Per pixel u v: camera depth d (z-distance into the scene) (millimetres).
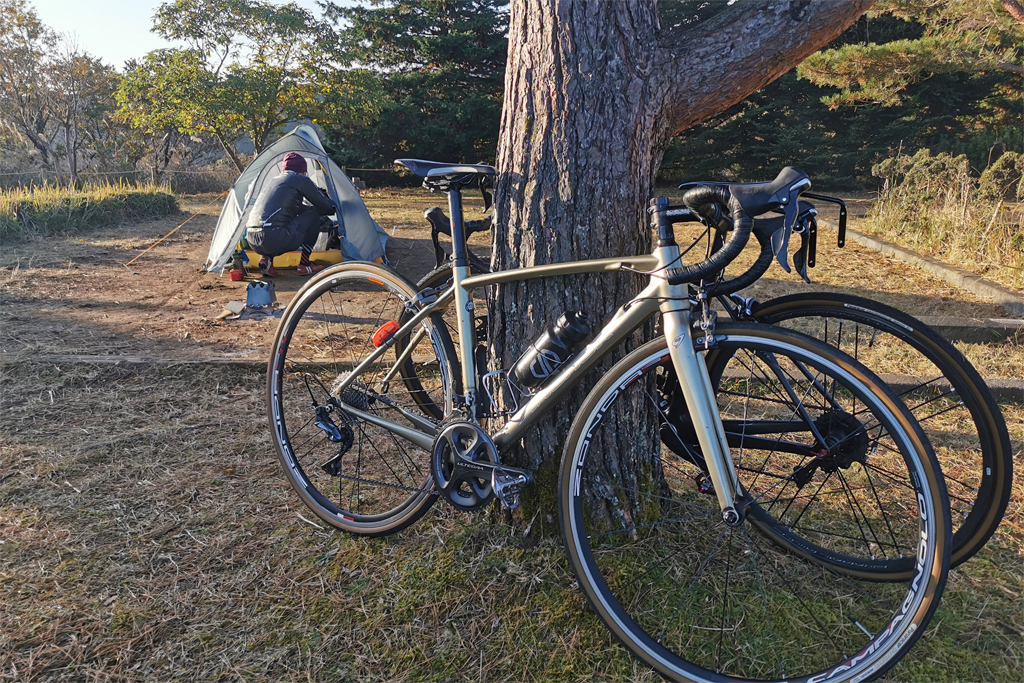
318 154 7062
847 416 1832
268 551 2146
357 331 4824
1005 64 11164
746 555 2039
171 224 11289
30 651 1748
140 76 16891
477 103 24578
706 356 1936
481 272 2180
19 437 2947
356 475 2619
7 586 1984
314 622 1844
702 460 1962
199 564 2086
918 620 1442
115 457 2771
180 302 5820
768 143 21516
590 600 1734
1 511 2367
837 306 1784
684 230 9500
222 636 1802
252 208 6906
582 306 1955
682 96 1919
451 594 1922
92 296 5977
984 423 1702
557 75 1880
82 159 21875
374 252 7234
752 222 1446
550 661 1708
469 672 1682
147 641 1783
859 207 14164
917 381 3443
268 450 2855
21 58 18719
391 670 1690
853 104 18109
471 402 1999
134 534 2236
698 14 20484
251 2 17328
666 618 1829
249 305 5445
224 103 17047
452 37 24562
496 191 2057
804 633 1779
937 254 7602
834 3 1821
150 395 3443
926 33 12062
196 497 2469
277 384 2426
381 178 25484
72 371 3699
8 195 10305
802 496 2377
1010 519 2256
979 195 8125
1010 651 1716
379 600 1915
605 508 2068
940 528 1417
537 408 1870
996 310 5301
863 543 2127
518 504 2096
